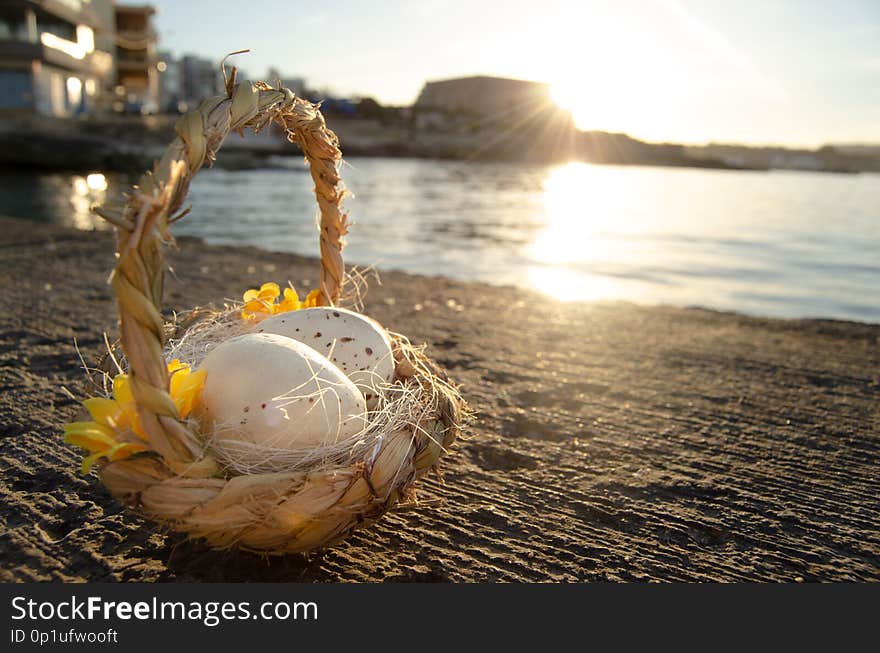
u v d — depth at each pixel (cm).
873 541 196
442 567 174
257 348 154
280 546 143
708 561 183
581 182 4784
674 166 12550
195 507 130
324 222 207
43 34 4322
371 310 474
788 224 1867
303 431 148
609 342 418
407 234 1397
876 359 401
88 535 178
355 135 9625
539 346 398
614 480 227
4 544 174
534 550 184
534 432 266
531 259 1075
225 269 597
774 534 198
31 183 2673
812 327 495
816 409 304
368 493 142
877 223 1941
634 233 1547
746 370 365
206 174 3609
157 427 127
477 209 2148
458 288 591
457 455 241
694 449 255
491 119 12619
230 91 145
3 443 229
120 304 123
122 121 4209
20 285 489
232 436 145
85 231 802
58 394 275
